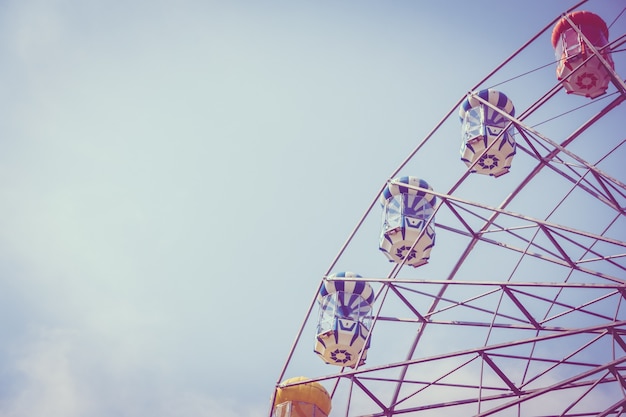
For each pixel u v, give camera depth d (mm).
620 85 22156
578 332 19234
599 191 24578
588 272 23016
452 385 23828
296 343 25641
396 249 28375
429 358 21375
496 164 29406
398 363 22000
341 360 26562
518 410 21641
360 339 26188
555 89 25391
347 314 26484
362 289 26891
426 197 28984
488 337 22875
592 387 19984
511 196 26359
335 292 26859
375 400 23516
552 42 27312
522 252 24891
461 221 26891
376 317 24562
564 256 24484
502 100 29922
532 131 23859
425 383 23938
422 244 28234
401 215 28359
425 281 23562
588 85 25734
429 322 24891
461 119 30953
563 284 20828
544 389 18922
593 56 24609
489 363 22625
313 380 23688
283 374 25438
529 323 23891
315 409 25484
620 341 19078
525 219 22438
